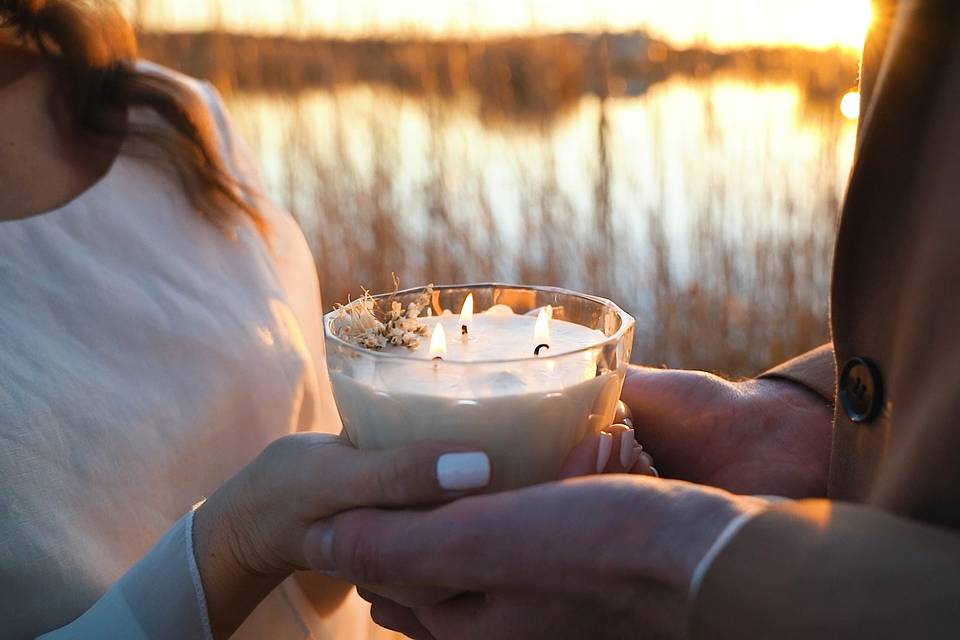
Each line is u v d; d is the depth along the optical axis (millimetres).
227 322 582
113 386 514
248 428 578
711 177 2105
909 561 263
